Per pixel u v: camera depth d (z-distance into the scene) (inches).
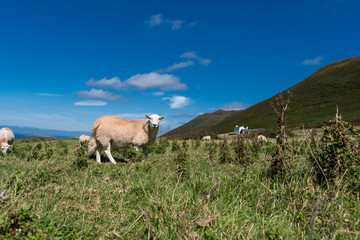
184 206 109.3
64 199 124.3
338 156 130.0
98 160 325.7
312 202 112.7
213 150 381.7
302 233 88.7
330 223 92.4
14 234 72.5
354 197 117.2
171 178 168.1
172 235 87.4
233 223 92.4
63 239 83.8
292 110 2869.1
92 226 97.3
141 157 292.5
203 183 141.3
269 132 981.8
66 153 420.8
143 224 98.6
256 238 85.8
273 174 148.3
